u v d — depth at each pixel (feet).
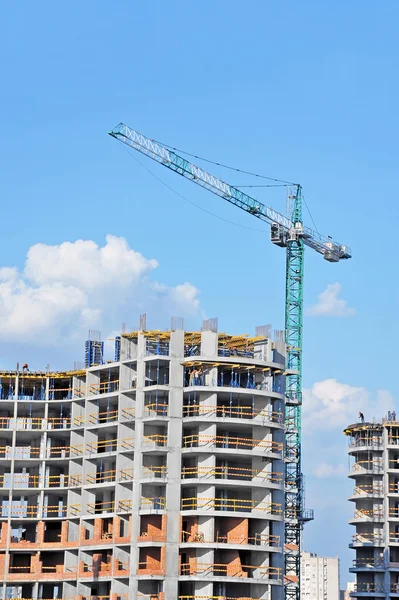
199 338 516.32
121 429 507.30
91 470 519.19
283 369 515.91
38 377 548.72
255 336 521.65
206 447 483.92
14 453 532.32
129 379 517.55
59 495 540.52
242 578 470.80
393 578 596.29
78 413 536.01
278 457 495.41
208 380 501.56
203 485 483.10
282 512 496.23
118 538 490.49
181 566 475.72
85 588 501.56
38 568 510.99
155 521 484.74
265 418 499.92
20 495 541.75
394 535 600.39
